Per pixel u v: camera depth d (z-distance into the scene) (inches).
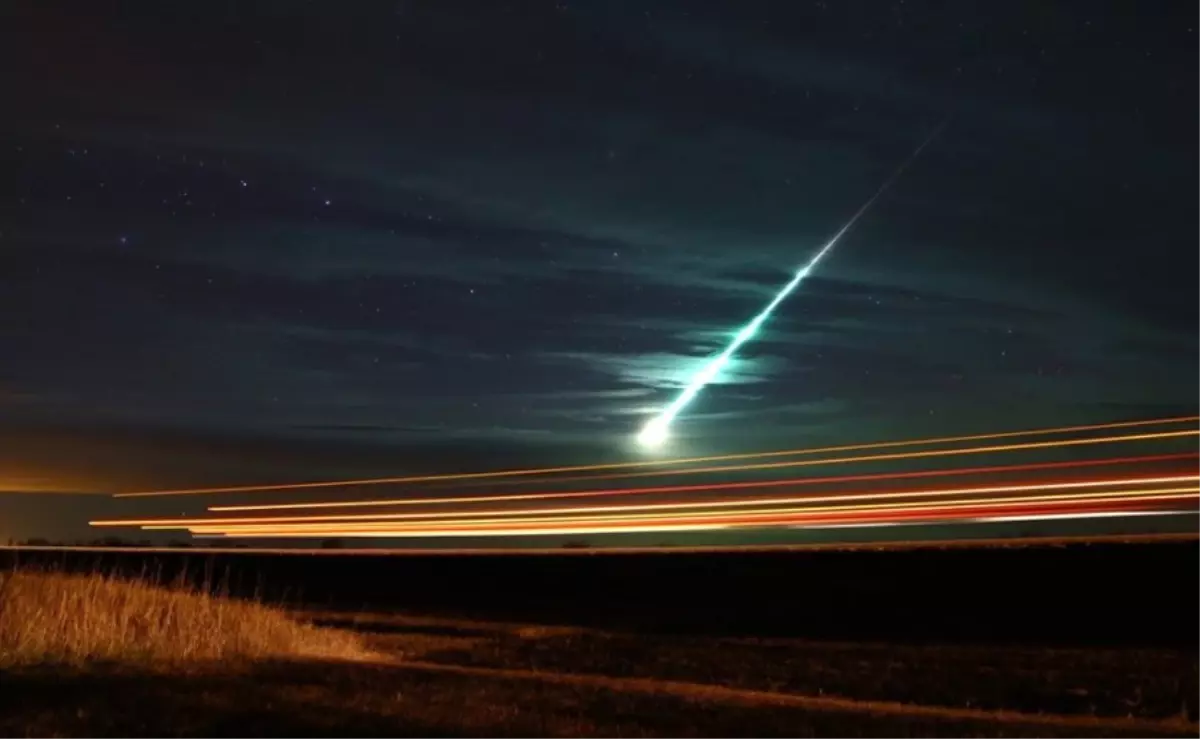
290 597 1149.1
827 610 962.7
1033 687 672.4
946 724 506.0
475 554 1337.4
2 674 488.1
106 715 415.5
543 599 1098.7
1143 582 943.7
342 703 471.2
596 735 442.9
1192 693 647.1
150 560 1321.4
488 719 462.9
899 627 893.2
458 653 803.4
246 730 408.5
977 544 1108.5
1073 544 1059.9
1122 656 759.1
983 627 877.2
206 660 587.5
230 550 1419.8
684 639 877.8
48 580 647.1
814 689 680.4
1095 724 529.0
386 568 1270.9
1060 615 886.4
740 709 531.5
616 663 768.9
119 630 606.2
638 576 1145.4
